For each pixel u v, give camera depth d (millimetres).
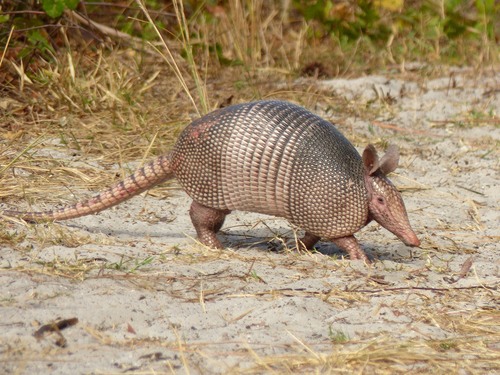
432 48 28547
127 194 13875
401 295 11875
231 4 26547
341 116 22734
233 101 22219
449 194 17844
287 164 13062
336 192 13047
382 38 28828
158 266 12414
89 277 11695
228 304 11148
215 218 13711
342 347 10062
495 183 18734
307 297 11531
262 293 11617
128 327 10266
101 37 24266
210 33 26500
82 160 17531
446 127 22531
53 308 10602
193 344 9961
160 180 13945
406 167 19531
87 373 9125
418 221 16125
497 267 13477
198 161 13281
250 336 10250
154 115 20328
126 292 11266
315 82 25016
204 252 13367
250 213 16078
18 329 10000
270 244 14531
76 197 15680
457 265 13664
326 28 28750
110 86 20938
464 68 27828
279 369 9445
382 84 25281
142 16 25688
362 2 28500
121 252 12875
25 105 19812
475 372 9656
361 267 13102
